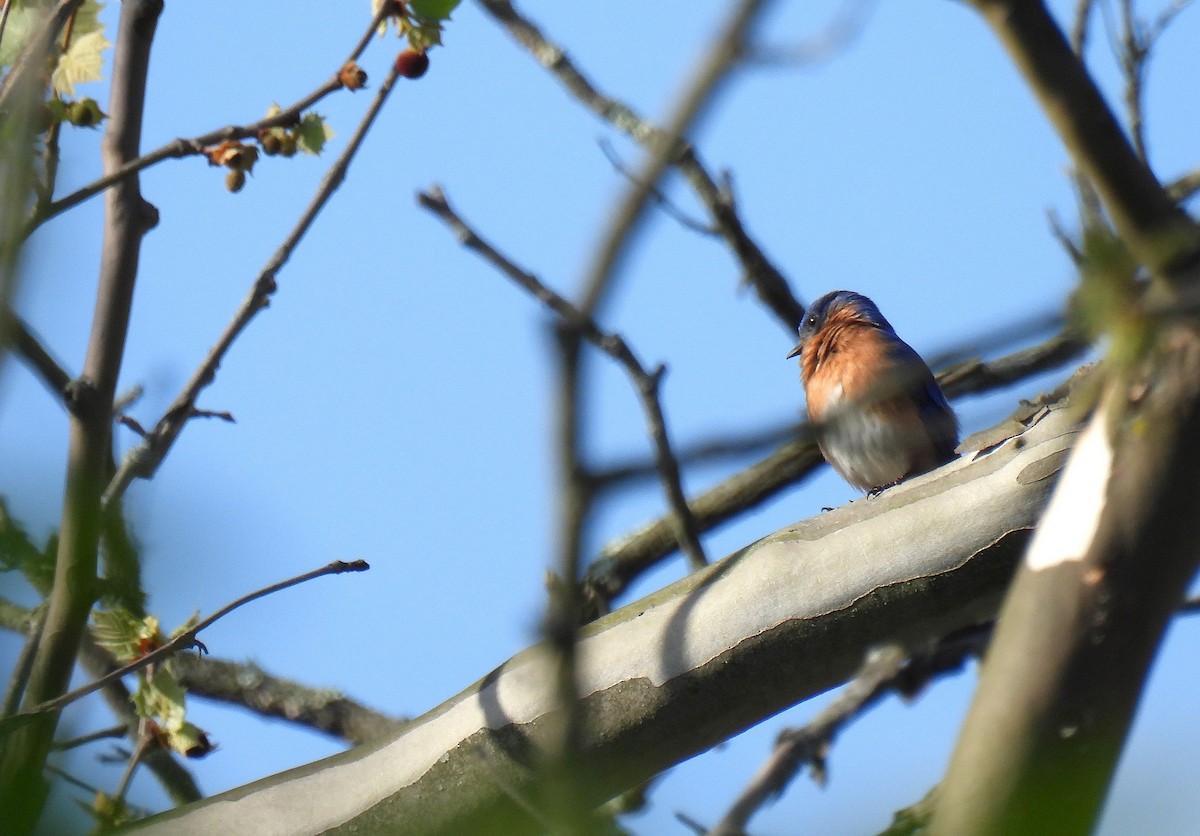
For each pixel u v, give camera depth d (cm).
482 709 736
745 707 742
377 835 726
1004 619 558
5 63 831
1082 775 516
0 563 659
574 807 482
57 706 695
